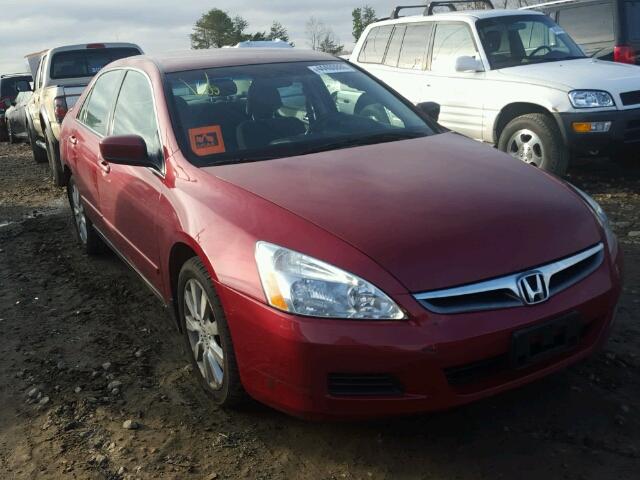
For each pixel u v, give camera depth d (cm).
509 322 257
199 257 307
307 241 269
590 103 654
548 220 288
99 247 563
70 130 564
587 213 307
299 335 255
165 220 341
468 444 286
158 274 371
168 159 359
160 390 346
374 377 254
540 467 268
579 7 879
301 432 301
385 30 898
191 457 289
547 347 268
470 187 308
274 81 417
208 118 378
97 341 408
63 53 1011
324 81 432
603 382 326
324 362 254
